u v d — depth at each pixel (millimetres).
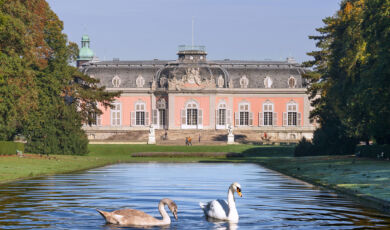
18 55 52750
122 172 42781
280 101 127188
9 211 20328
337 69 66812
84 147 70312
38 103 64125
